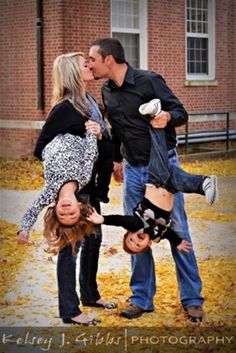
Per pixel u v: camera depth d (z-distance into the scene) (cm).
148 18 1708
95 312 599
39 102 1584
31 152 1614
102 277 700
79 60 564
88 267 603
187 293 592
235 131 1884
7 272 726
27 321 579
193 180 548
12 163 1553
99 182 575
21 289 668
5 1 1614
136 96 573
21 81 1623
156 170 552
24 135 1628
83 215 532
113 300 632
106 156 571
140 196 589
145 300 595
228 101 1917
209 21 1867
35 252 812
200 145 1797
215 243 855
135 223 543
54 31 1545
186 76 1812
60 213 525
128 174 594
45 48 1562
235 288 672
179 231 586
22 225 543
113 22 1642
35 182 1337
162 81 580
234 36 1922
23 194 1209
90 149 548
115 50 568
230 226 957
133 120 577
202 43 1867
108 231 915
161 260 771
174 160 588
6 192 1231
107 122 602
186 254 591
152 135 562
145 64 1712
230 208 1083
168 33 1752
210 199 543
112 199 1138
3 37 1636
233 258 782
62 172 538
